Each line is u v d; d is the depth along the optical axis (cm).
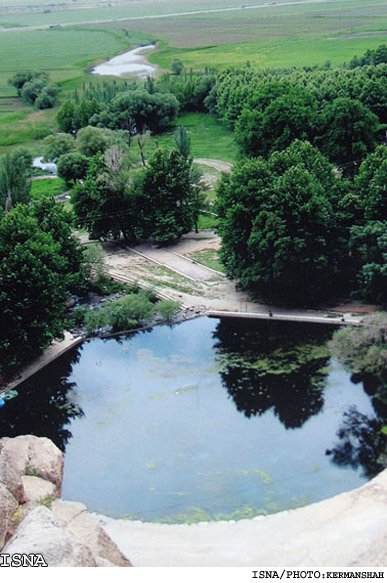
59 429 7875
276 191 9925
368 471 6900
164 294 10831
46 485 6225
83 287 10725
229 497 6631
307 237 9862
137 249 12950
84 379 8831
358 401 7981
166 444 7475
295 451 7244
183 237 13275
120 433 7712
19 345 8694
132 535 6050
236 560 5544
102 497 6731
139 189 12706
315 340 9331
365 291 9956
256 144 14412
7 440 6862
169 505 6575
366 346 8356
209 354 9231
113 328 9994
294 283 10112
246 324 9925
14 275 8512
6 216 9200
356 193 10594
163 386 8562
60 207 11044
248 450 7300
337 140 13475
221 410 8006
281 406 8019
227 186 10575
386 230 9519
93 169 13138
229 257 10606
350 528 5772
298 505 6469
